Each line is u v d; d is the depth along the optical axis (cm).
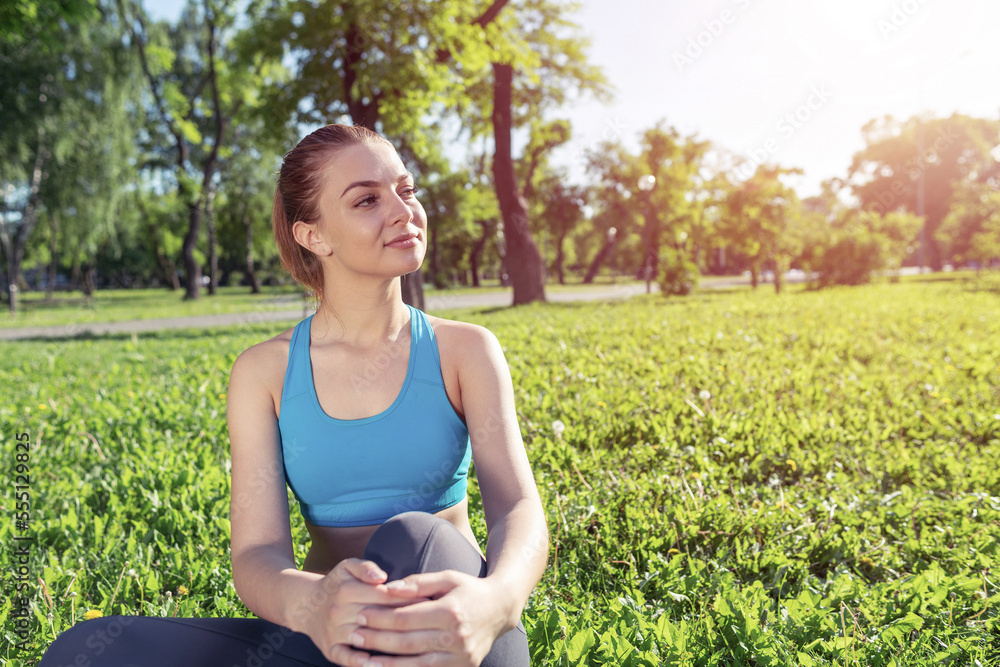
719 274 5844
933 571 214
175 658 100
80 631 99
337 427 124
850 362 623
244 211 3912
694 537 257
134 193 3359
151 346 1027
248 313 2017
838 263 2508
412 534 101
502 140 1906
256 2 1541
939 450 364
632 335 845
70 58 2253
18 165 2259
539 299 1930
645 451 352
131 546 251
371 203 122
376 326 127
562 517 262
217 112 2970
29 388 633
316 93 1497
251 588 108
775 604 216
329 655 91
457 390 130
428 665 86
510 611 95
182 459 365
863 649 180
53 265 4041
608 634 179
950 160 4931
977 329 866
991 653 180
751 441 370
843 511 282
